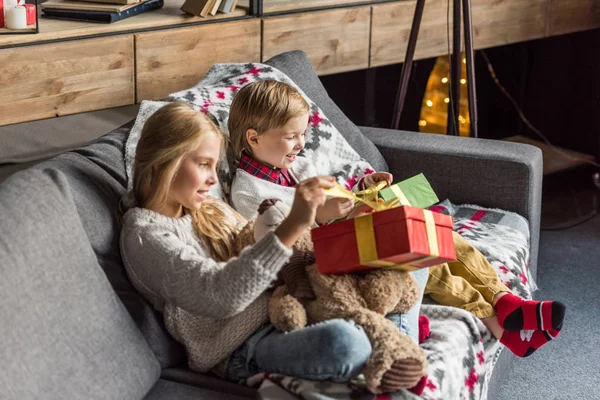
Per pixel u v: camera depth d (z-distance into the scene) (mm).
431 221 1410
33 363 1217
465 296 1838
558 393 2248
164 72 2574
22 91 2277
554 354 2438
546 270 2939
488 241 2111
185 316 1521
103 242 1502
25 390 1190
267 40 2795
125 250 1513
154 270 1462
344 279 1465
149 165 1489
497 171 2307
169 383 1488
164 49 2549
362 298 1462
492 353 1848
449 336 1658
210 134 1505
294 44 2873
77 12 2459
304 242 1555
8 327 1196
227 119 1968
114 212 1567
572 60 3807
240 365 1508
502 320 1828
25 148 2158
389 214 1384
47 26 2375
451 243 1447
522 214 2316
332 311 1444
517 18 3484
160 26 2535
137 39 2477
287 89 1843
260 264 1360
